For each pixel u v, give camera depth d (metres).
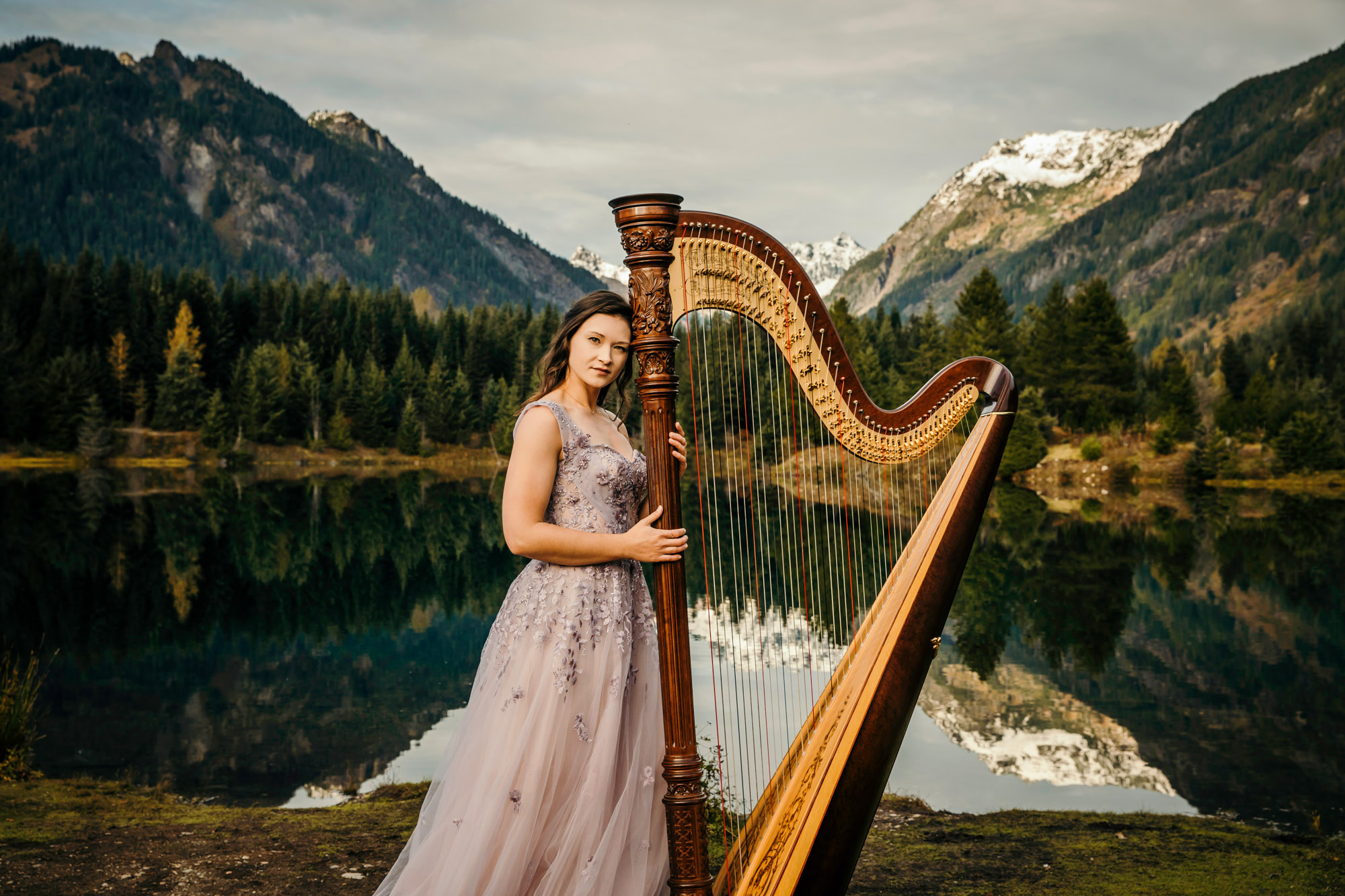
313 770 7.23
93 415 57.81
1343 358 80.88
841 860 2.34
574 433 2.37
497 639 2.42
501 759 2.31
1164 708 8.95
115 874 3.64
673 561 2.11
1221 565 19.00
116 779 6.88
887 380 54.44
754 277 2.33
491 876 2.25
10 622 13.30
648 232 2.09
